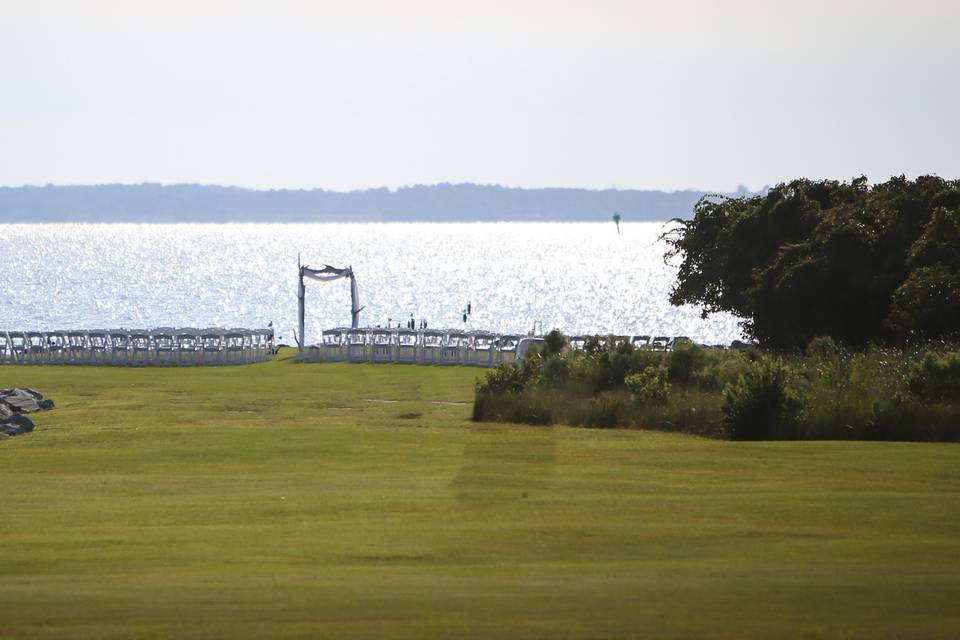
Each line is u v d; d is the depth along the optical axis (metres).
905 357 84.00
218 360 127.81
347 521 44.62
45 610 31.61
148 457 63.03
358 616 30.95
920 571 35.75
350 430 73.88
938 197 117.88
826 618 30.55
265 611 31.45
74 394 97.31
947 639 28.83
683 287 144.00
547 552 39.03
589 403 79.75
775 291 120.38
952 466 56.84
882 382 75.44
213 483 54.28
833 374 78.75
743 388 71.94
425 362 126.19
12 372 117.38
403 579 35.19
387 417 81.62
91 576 35.75
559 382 86.50
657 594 33.09
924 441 68.31
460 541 40.72
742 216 135.88
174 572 36.31
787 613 31.03
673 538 40.97
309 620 30.61
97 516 46.03
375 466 59.47
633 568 36.56
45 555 38.88
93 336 129.75
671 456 61.53
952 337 101.94
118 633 29.52
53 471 58.50
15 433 72.38
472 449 64.94
